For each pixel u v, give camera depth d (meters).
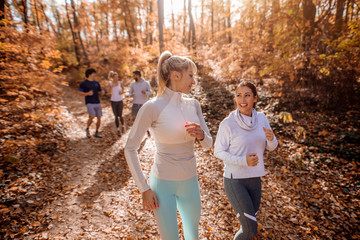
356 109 5.67
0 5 5.95
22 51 5.68
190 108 1.62
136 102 5.85
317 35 6.61
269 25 7.93
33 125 5.19
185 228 1.72
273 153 4.67
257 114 2.12
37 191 3.15
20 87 5.66
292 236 2.68
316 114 5.82
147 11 19.89
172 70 1.50
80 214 2.84
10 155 3.65
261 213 3.05
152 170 1.57
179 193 1.56
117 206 3.07
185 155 1.54
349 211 3.12
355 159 4.17
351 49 5.16
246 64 9.09
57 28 24.95
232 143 2.02
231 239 2.56
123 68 14.23
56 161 4.16
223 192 3.46
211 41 13.88
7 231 2.40
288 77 6.60
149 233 2.60
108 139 5.83
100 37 26.42
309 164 4.21
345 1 6.38
